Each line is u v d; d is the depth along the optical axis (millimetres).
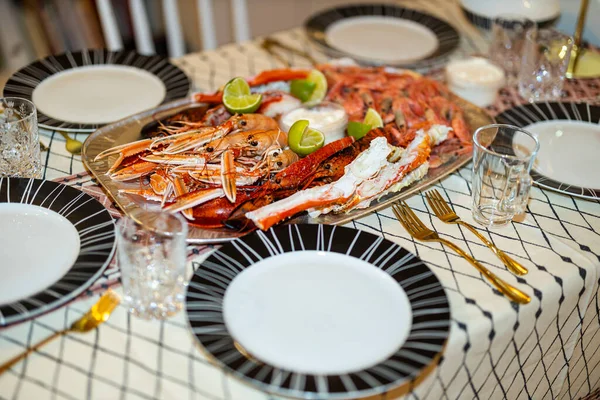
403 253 909
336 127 1128
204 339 804
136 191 996
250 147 1057
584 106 1225
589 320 1009
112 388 799
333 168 1019
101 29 2082
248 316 840
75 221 955
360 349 816
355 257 909
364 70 1296
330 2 2404
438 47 1418
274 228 937
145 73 1300
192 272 925
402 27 1497
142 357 827
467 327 866
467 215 1028
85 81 1277
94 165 1052
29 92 1227
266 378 771
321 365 800
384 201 1015
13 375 806
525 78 1311
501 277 929
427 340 810
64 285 866
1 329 843
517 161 962
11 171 1056
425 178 1063
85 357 824
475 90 1259
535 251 971
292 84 1229
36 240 935
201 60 1394
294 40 1479
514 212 1012
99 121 1182
